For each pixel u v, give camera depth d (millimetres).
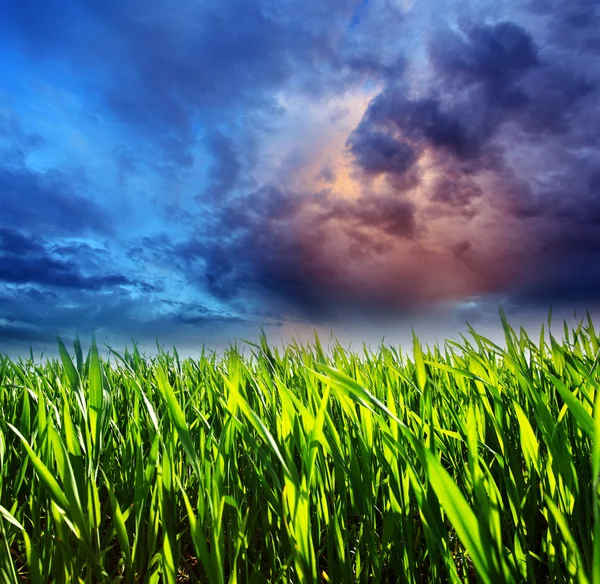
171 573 952
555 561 959
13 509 1275
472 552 631
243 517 1255
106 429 1410
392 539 1109
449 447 1339
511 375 1753
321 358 1610
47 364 2211
